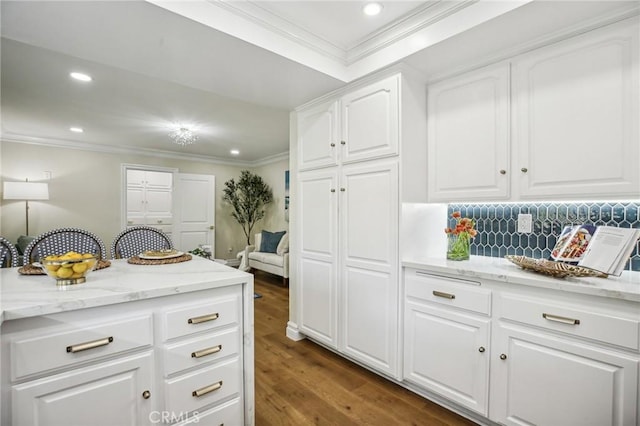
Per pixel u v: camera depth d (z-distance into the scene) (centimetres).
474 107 196
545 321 144
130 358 117
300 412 182
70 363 105
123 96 318
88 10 143
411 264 196
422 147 216
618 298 124
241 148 584
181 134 461
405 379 203
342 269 239
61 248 193
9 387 95
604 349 128
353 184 231
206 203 662
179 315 128
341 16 185
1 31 161
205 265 172
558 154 163
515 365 153
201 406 135
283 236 552
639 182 141
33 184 457
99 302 109
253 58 191
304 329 276
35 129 441
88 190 531
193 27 158
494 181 187
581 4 141
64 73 265
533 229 197
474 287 169
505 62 183
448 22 170
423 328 191
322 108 257
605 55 150
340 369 232
